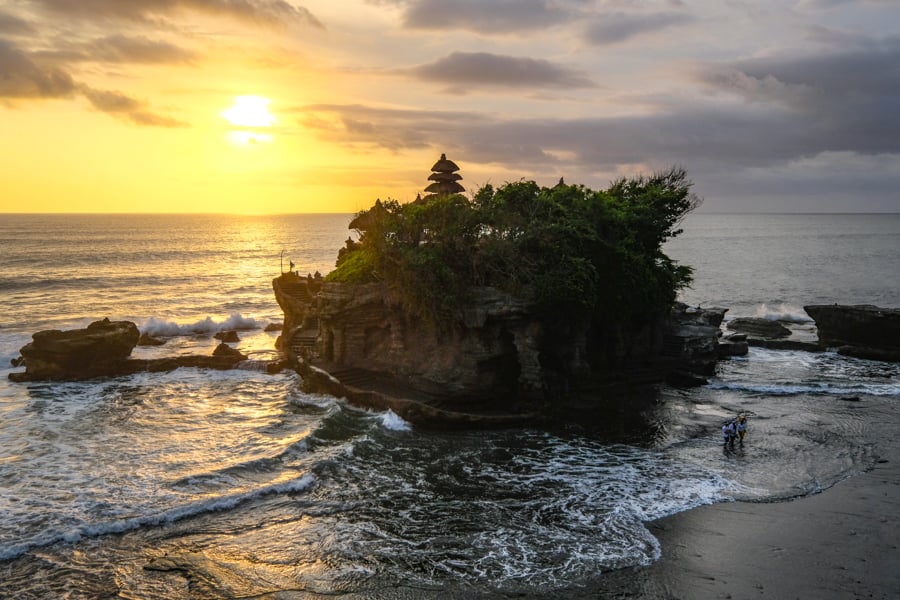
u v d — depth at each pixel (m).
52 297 88.81
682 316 56.19
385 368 40.16
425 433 33.81
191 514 24.64
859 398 41.03
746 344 55.38
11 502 25.56
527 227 37.72
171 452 31.48
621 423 35.78
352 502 25.91
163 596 19.77
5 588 19.98
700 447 32.12
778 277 126.19
